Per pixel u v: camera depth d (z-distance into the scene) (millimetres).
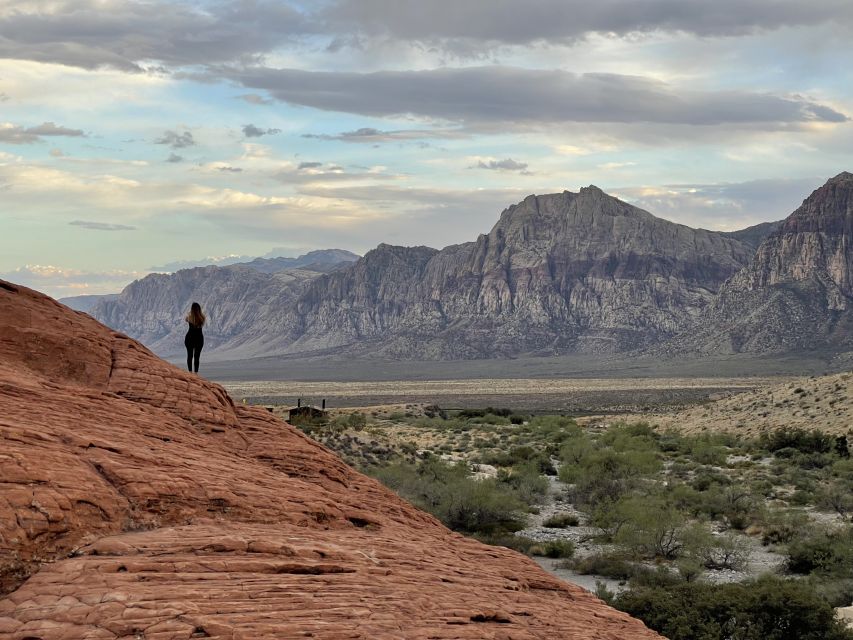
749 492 53625
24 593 6297
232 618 6141
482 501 45125
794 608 23953
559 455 74125
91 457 8250
